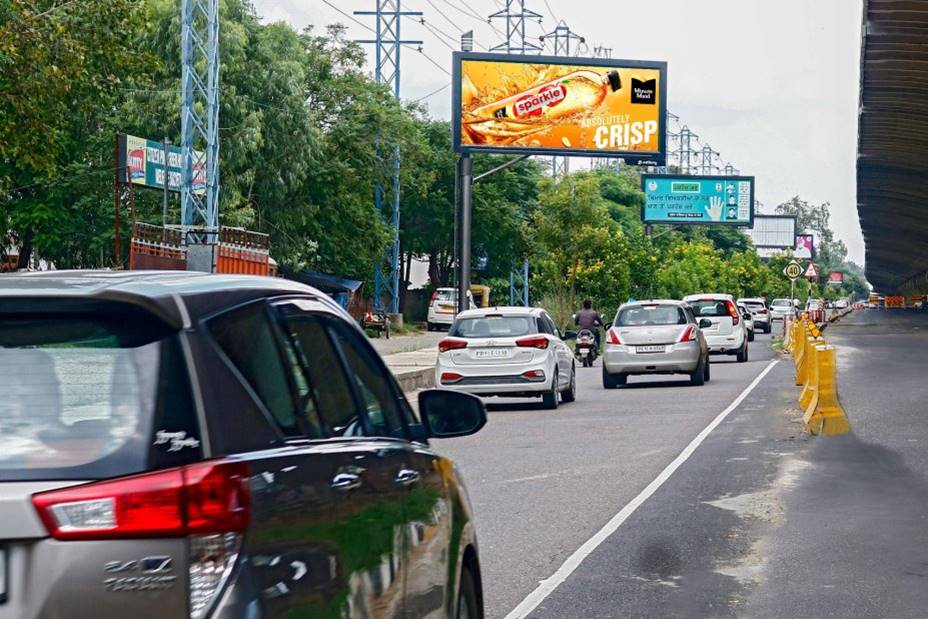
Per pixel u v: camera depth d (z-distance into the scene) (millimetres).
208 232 41469
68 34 24922
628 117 68188
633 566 11688
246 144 62719
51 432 4055
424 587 6004
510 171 97812
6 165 55281
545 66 66938
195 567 3955
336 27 79125
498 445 21891
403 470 5883
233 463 4148
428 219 99625
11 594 3822
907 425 23703
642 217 137750
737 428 23844
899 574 11211
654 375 42812
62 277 4602
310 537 4543
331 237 77375
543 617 9812
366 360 6211
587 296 82938
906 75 53188
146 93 59844
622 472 18141
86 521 3848
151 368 4195
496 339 29688
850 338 64875
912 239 142750
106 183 59219
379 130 79312
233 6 66438
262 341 4836
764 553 12180
